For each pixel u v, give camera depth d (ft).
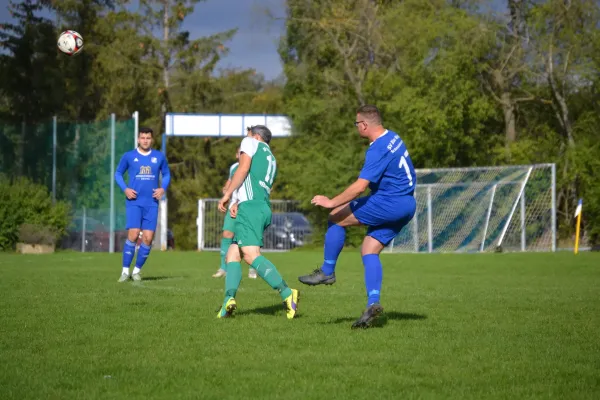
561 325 36.19
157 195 63.05
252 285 59.00
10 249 130.62
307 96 184.44
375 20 176.45
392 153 34.58
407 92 163.94
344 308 42.83
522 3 169.37
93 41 230.89
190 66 236.22
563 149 168.25
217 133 166.09
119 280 62.13
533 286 60.80
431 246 138.92
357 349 29.50
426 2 174.50
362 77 180.86
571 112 171.94
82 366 26.27
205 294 50.06
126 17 232.12
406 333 33.32
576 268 87.35
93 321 36.55
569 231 164.14
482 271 83.92
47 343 30.55
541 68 169.07
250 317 38.37
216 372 25.40
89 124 135.13
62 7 223.30
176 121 165.07
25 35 214.90
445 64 161.58
